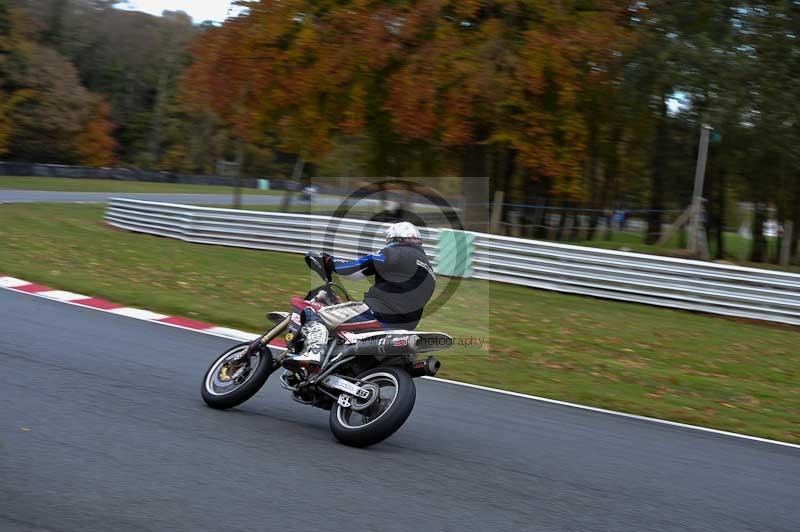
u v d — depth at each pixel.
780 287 13.41
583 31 21.64
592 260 14.57
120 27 71.38
